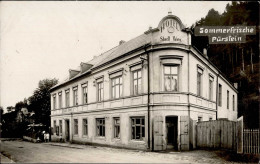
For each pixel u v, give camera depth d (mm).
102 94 22359
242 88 30859
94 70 23328
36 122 40656
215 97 23219
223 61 31109
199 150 15430
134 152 15359
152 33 16609
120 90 19703
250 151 13344
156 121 15594
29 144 26453
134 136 17797
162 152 14852
